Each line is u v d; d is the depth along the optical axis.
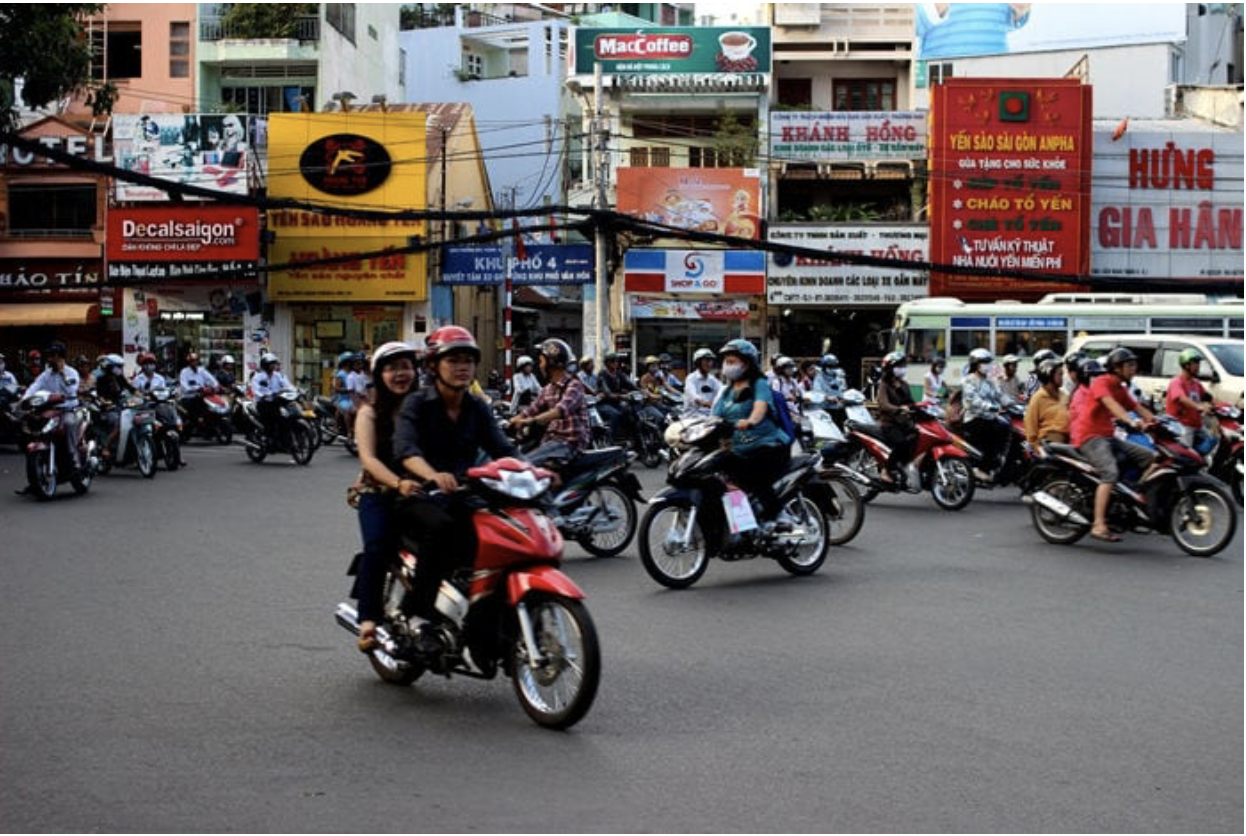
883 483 15.16
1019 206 34.38
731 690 6.73
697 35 36.28
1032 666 7.34
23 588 9.50
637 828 4.68
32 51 24.56
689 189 34.19
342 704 6.39
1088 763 5.55
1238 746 5.82
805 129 35.94
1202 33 49.56
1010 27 43.06
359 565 6.70
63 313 35.12
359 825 4.67
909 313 28.20
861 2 39.25
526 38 54.06
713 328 35.19
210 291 34.38
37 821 4.66
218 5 41.62
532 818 4.77
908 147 35.81
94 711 6.20
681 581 9.89
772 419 10.26
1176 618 8.77
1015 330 27.81
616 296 34.34
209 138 34.09
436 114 38.72
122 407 17.88
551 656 6.00
